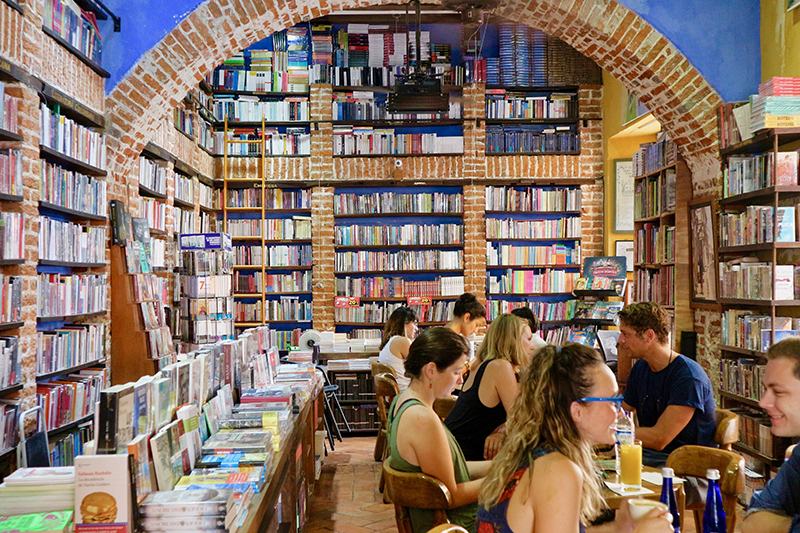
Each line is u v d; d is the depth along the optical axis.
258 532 2.27
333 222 9.73
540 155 9.75
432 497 2.42
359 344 7.86
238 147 9.60
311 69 9.73
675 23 5.98
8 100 3.90
